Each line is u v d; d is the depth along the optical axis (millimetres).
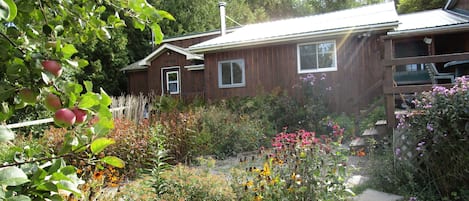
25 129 6625
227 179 3510
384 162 4441
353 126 7645
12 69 899
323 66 10148
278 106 9328
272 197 2967
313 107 9062
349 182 4023
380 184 4098
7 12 767
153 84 16234
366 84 9625
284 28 11523
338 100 9820
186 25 24219
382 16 10094
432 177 3795
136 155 5090
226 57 11477
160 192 3057
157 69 16125
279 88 10234
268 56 10883
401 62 5117
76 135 952
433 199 3570
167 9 23734
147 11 1289
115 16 1380
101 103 971
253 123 7809
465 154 3545
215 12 26547
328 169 3209
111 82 19047
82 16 1258
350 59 9797
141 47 22391
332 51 10016
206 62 11797
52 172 907
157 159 4090
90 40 1356
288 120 8883
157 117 7812
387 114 5223
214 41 11648
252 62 11102
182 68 15500
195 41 19000
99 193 2832
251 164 4332
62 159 965
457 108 3578
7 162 934
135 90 17641
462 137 3568
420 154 3953
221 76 11570
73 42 1296
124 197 3002
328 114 9094
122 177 4504
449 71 9492
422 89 5000
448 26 8938
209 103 10898
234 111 9344
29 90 905
